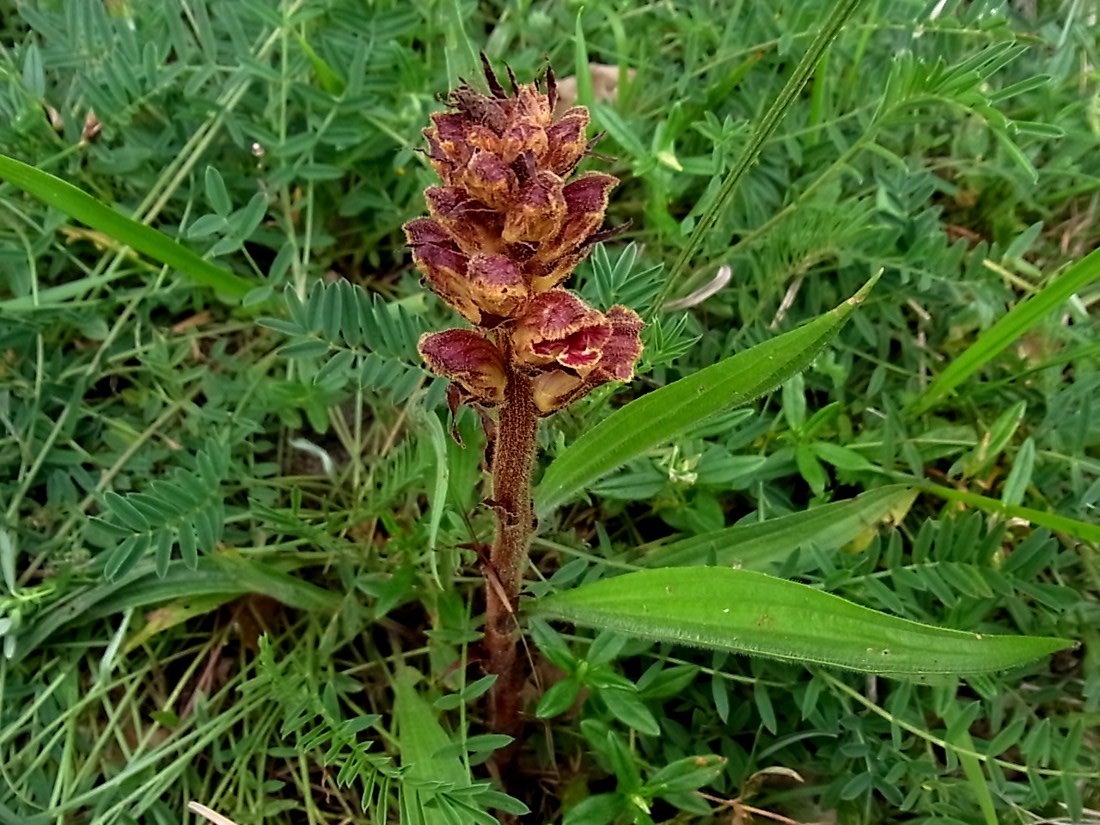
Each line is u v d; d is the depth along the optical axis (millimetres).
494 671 262
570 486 232
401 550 288
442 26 349
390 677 282
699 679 280
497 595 239
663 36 378
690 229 312
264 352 340
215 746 272
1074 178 345
